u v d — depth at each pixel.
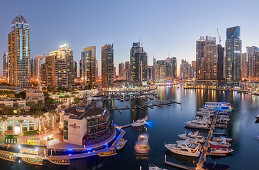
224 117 156.88
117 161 79.69
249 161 79.69
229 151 84.56
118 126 129.88
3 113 108.44
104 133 103.38
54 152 81.56
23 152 80.62
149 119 157.25
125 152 88.56
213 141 97.31
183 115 172.62
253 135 113.06
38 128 101.50
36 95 148.12
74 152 82.19
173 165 74.81
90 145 87.69
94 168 73.75
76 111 99.44
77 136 87.56
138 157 83.44
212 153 84.56
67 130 90.00
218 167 74.12
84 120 90.62
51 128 109.81
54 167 73.19
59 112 119.31
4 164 74.38
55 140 92.31
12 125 99.38
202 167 73.75
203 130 123.69
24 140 90.44
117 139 102.31
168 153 87.81
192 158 82.19
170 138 108.75
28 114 104.62
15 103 125.25
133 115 173.25
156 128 129.75
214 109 188.62
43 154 79.12
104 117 103.69
